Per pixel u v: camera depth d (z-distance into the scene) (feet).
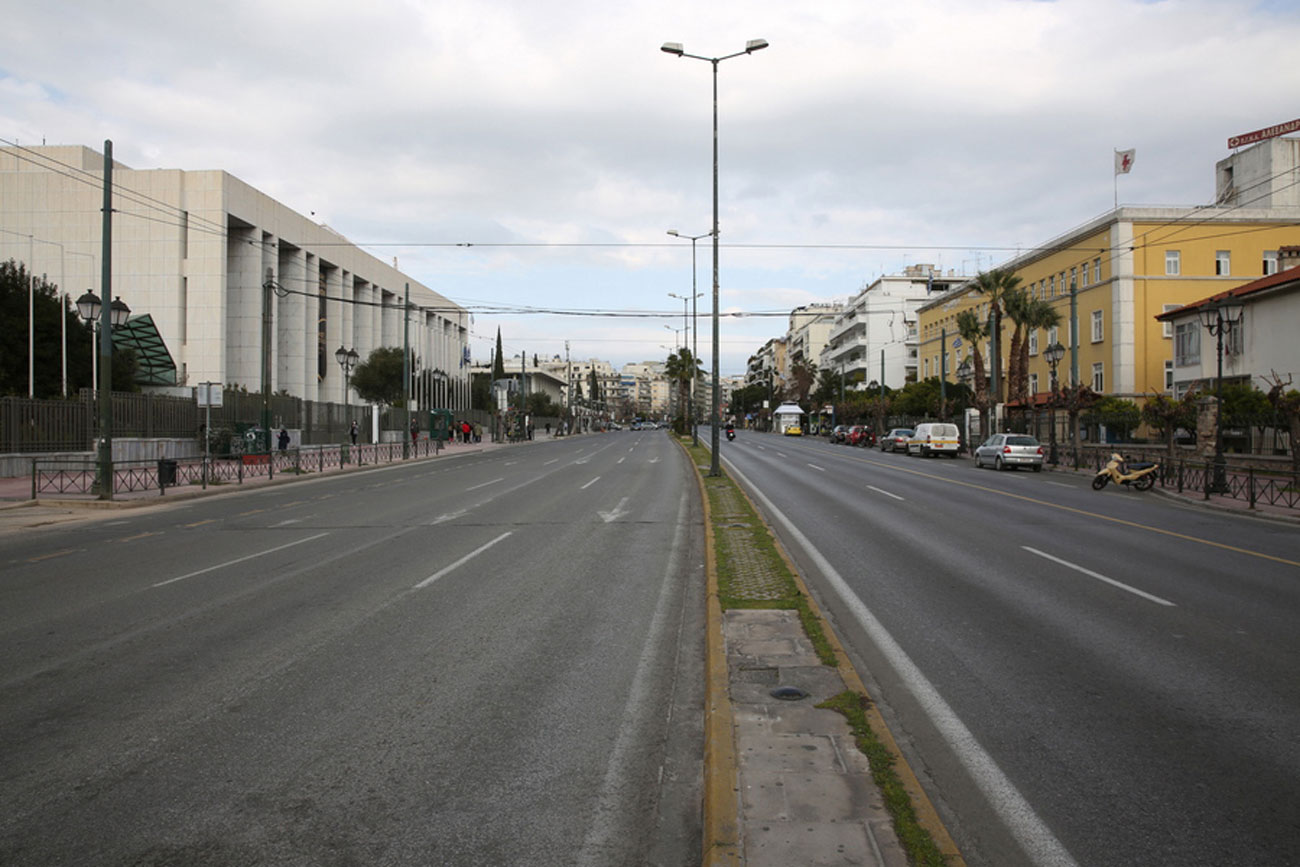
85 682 20.06
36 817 13.26
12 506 63.05
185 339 170.40
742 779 13.88
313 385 210.38
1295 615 27.02
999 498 67.36
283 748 16.01
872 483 81.46
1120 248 144.97
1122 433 119.24
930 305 252.83
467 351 322.14
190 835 12.69
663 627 25.44
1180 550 41.09
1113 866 11.96
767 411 450.71
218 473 92.94
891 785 13.60
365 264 245.65
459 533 46.42
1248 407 93.40
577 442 239.50
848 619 26.37
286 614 26.96
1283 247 140.56
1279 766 15.25
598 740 16.53
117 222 169.58
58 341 130.00
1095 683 20.01
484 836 12.71
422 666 21.29
